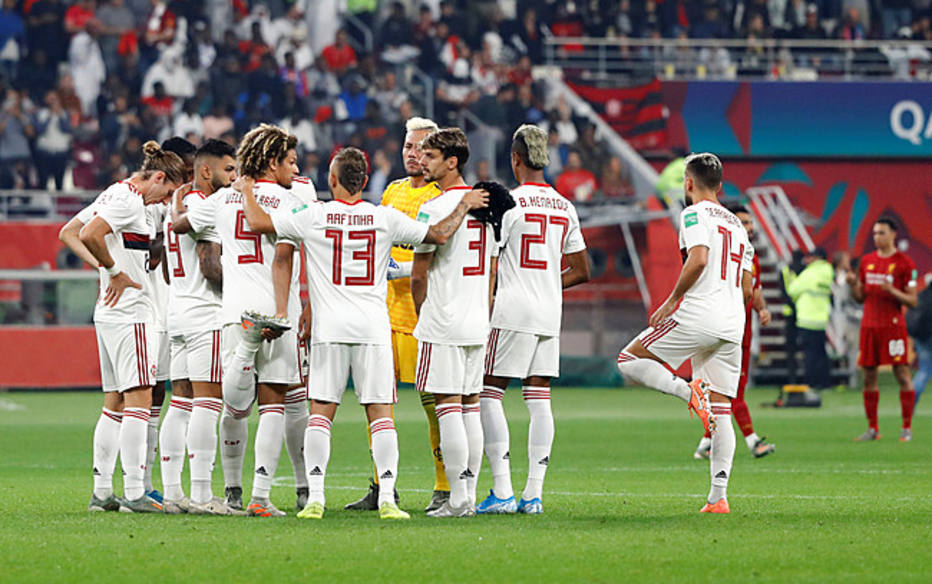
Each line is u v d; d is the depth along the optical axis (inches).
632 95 3865.7
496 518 1058.1
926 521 1042.7
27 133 3580.2
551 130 3804.1
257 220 1016.2
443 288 1053.2
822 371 3176.7
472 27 4060.0
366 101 3841.0
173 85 3757.4
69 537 919.7
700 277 1091.3
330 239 1021.8
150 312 1120.8
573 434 2199.8
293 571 778.2
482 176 3786.9
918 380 2418.8
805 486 1382.9
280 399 1068.5
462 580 750.5
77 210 3526.1
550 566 798.5
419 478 1494.8
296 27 3951.8
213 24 3900.1
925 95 3850.9
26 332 3289.9
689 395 1088.8
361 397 1040.2
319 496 1051.9
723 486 1109.7
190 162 1139.9
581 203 3735.2
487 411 1107.9
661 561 819.4
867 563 817.5
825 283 3139.8
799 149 3833.7
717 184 1118.4
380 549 862.5
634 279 3659.0
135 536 924.6
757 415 2647.6
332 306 1025.5
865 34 4249.5
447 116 3892.7
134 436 1107.9
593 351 3654.0
